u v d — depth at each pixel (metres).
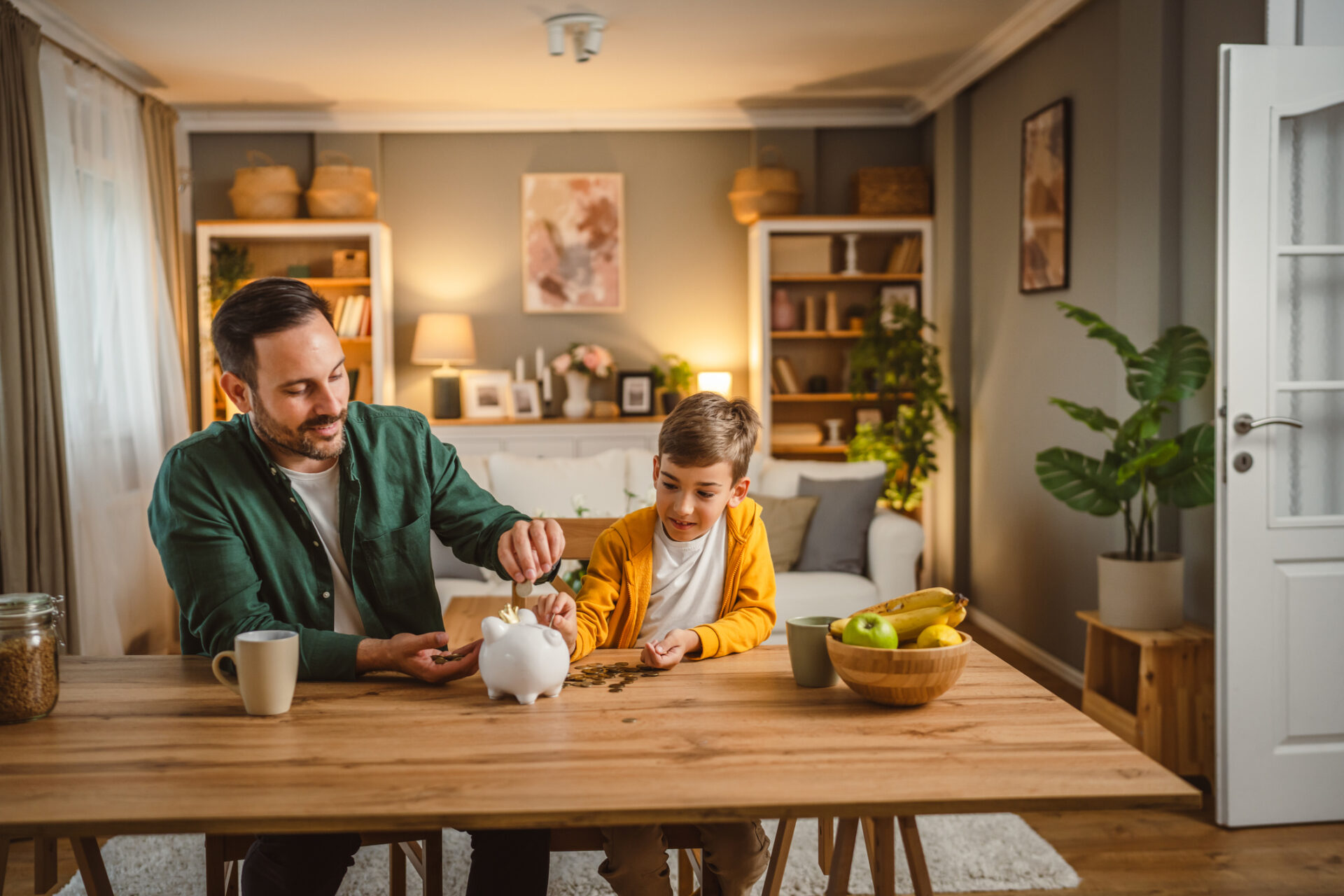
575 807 0.91
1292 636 2.49
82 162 3.87
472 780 0.98
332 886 1.31
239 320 1.25
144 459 4.30
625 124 5.59
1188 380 2.78
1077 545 3.80
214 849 1.32
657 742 1.09
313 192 5.22
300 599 1.44
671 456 1.46
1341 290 2.53
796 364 5.68
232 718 1.18
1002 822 2.55
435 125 5.55
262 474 1.42
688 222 5.77
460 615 3.21
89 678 1.36
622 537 1.58
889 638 1.20
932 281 5.34
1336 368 2.54
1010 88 4.48
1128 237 3.32
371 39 4.22
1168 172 3.11
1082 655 3.79
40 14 3.73
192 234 5.52
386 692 1.28
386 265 5.39
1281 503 2.53
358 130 5.52
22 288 3.28
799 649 1.28
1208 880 2.25
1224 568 2.47
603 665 1.40
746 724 1.15
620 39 4.28
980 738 1.10
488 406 5.63
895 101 5.41
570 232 5.72
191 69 4.61
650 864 1.27
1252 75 2.43
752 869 1.32
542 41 4.28
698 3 3.83
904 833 1.23
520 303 5.75
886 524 3.84
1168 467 2.84
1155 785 0.97
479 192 5.70
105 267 4.05
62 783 0.98
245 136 5.57
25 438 3.28
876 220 5.32
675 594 1.60
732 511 1.60
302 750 1.07
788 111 5.56
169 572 1.36
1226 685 2.49
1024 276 4.27
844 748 1.07
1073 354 3.83
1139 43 3.23
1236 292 2.45
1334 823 2.54
